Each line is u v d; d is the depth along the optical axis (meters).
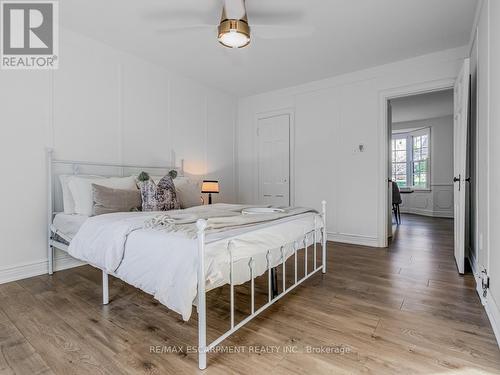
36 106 2.61
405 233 4.72
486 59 2.00
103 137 3.11
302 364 1.34
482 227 2.10
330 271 2.73
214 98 4.62
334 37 2.94
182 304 1.25
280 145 4.70
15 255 2.50
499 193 1.61
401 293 2.18
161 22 2.68
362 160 3.89
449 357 1.38
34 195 2.61
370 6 2.42
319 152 4.27
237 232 1.63
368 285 2.35
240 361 1.37
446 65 3.27
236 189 5.11
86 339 1.56
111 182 2.74
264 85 4.46
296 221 2.19
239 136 5.17
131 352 1.44
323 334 1.60
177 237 1.50
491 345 1.48
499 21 1.63
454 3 2.37
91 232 2.01
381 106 3.72
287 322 1.74
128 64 3.33
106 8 2.47
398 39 3.00
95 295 2.17
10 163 2.46
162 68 3.73
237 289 2.31
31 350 1.45
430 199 7.02
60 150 2.77
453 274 2.61
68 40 2.81
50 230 2.66
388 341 1.53
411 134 7.43
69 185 2.60
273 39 2.98
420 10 2.47
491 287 1.79
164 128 3.77
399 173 7.76
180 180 3.30
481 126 2.17
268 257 1.79
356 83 3.91
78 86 2.89
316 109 4.28
